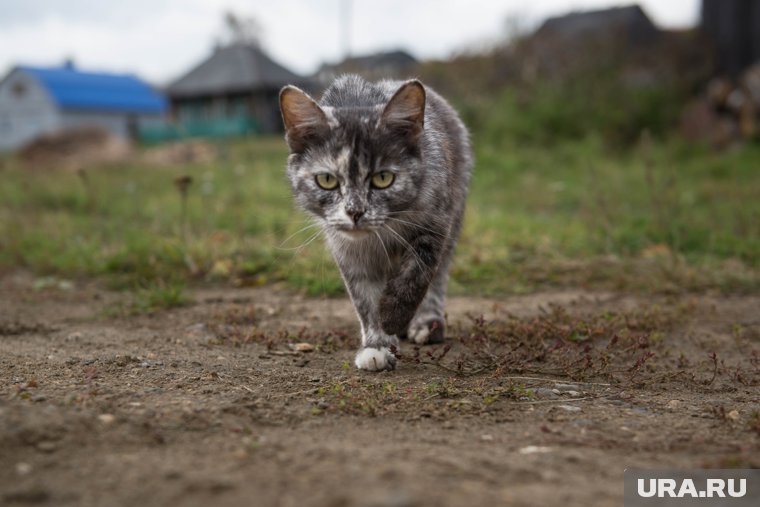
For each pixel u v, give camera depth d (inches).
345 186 22.7
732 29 97.1
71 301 33.9
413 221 23.5
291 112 23.4
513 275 36.6
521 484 14.4
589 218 45.9
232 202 54.4
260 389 20.4
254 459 15.1
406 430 17.5
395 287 23.3
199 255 39.0
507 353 24.2
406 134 22.9
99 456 15.0
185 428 16.7
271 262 38.4
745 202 53.3
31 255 42.1
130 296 34.5
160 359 23.5
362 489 13.6
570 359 24.3
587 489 14.4
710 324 29.5
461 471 14.8
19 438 15.3
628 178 66.5
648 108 89.8
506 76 99.7
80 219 53.8
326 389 20.5
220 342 26.1
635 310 30.0
